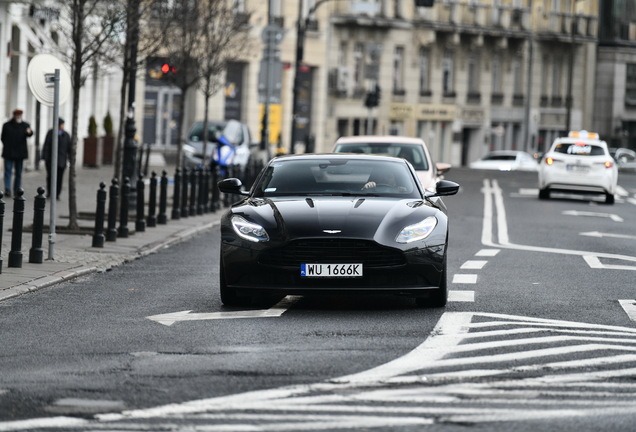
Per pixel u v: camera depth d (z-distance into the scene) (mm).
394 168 31906
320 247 27906
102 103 112125
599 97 198375
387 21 153625
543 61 185000
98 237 43156
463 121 169625
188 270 37688
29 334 24578
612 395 18922
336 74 146750
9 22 78062
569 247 48188
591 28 192000
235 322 26375
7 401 18109
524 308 29141
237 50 82000
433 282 28438
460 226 59219
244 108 128875
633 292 32938
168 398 18328
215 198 66062
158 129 121375
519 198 85938
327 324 26125
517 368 21000
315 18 141625
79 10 48219
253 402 18109
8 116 81688
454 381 19812
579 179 83375
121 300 30188
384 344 23406
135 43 54469
